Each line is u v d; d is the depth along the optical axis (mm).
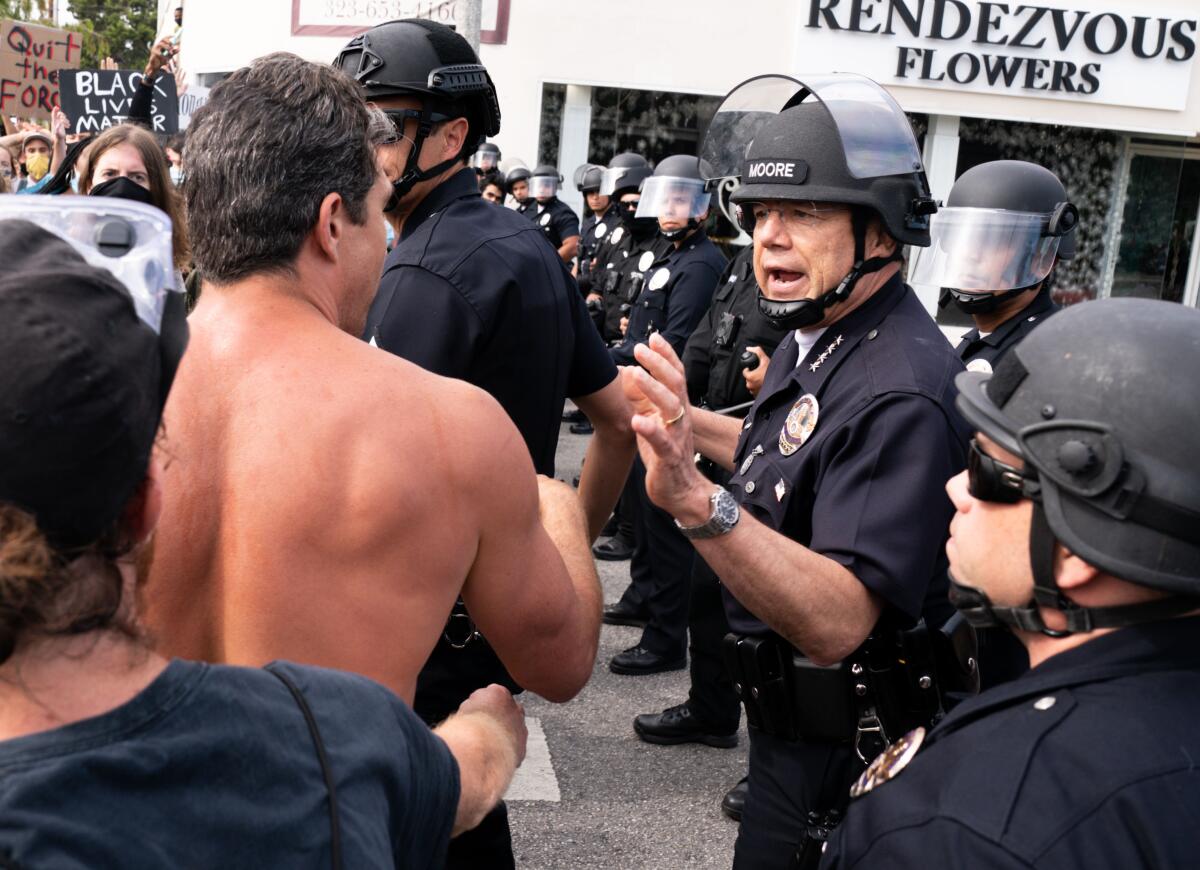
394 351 2137
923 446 1810
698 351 4832
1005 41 11617
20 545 721
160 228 889
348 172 1399
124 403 760
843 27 11500
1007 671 2221
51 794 738
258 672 912
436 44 2227
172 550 1299
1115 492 996
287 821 836
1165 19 11742
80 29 31672
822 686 1941
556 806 3475
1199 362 1013
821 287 1989
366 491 1305
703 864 3189
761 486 2037
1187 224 12328
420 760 998
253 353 1347
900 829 1015
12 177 6863
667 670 4602
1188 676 1015
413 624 1346
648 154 11938
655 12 11562
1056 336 1085
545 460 2322
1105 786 942
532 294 2184
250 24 12336
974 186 3354
